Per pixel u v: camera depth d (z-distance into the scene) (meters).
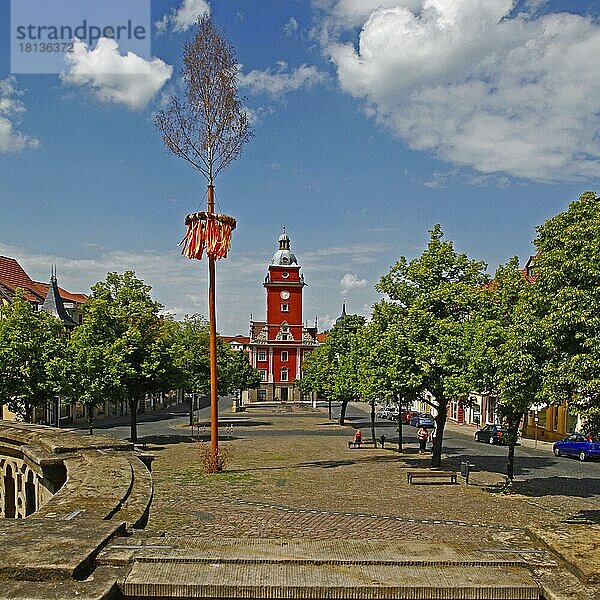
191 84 26.12
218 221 26.25
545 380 16.97
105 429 52.50
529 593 4.20
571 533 4.98
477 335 25.44
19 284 61.62
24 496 9.61
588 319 15.77
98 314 38.25
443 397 28.81
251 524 17.64
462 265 30.70
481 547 4.83
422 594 4.16
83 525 4.87
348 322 58.50
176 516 18.64
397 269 31.33
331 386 58.28
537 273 18.97
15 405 32.59
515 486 24.53
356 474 27.41
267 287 102.00
